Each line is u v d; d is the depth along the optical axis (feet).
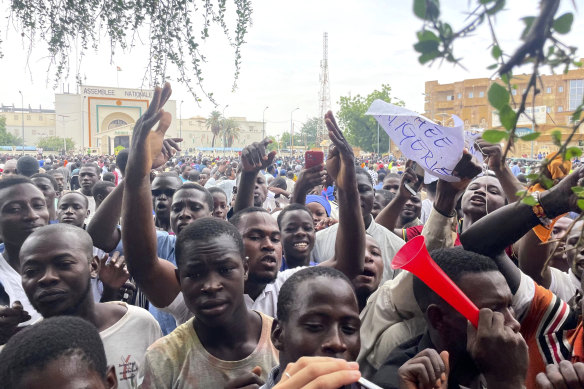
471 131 9.29
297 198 14.60
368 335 8.36
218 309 7.38
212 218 8.14
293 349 6.04
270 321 8.27
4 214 11.00
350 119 199.72
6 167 30.07
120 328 8.61
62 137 206.90
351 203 9.34
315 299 6.01
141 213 8.75
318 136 219.61
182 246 7.68
